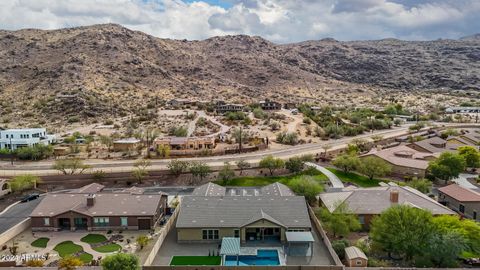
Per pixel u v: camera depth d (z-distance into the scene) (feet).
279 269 180.04
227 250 199.00
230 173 363.56
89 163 429.79
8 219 276.62
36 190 349.61
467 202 267.18
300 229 219.61
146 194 273.13
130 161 437.58
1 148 499.10
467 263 194.59
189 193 333.62
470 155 399.85
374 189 270.05
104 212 252.21
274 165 376.48
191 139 493.36
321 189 286.05
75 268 186.91
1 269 186.39
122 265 173.17
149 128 589.32
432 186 343.67
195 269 180.14
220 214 228.22
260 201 238.89
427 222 199.00
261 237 222.89
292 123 653.30
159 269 179.83
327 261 196.65
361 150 478.59
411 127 629.10
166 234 231.91
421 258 193.26
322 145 512.22
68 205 258.78
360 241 216.13
